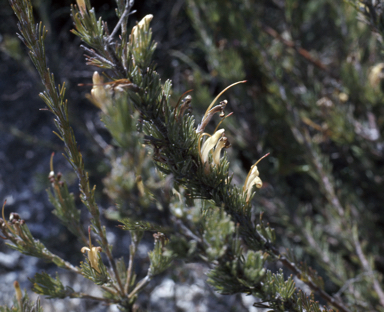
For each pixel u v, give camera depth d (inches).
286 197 38.0
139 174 18.0
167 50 58.1
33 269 52.9
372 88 35.1
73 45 59.3
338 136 36.4
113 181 17.9
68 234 53.8
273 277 19.7
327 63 52.2
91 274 20.7
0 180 60.5
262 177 41.3
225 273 18.8
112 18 56.3
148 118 19.5
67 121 20.0
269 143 44.3
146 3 62.2
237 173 42.0
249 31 38.9
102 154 50.7
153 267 21.4
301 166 39.6
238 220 20.2
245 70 44.2
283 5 44.8
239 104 44.6
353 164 44.4
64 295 21.1
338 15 43.6
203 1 40.8
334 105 37.5
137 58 19.2
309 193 46.4
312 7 44.9
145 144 19.6
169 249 18.3
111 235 54.6
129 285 21.5
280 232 42.2
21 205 59.1
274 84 36.9
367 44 46.4
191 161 19.7
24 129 63.7
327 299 22.0
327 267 33.2
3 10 55.9
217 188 20.0
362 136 37.0
